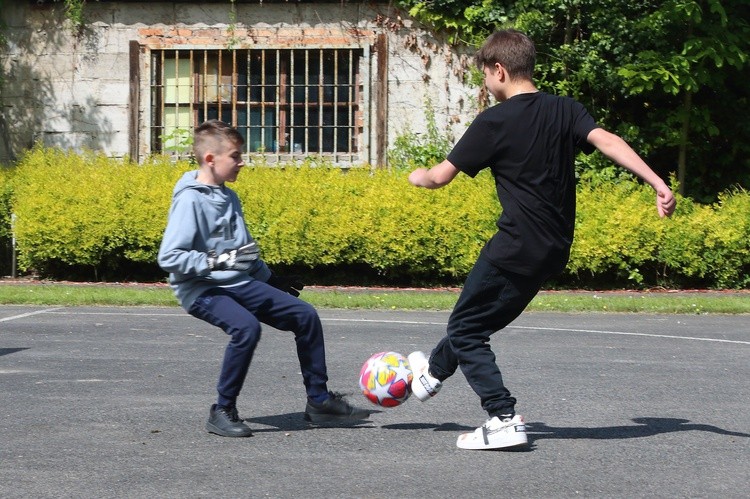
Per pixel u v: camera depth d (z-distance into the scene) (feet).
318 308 55.01
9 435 24.80
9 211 70.08
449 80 76.43
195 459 22.57
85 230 66.95
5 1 77.46
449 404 29.17
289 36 76.28
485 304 23.20
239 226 25.40
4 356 37.27
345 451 23.41
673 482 20.83
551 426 26.25
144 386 31.45
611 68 73.00
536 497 19.69
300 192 67.31
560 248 22.70
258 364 35.88
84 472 21.42
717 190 77.51
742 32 72.18
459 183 67.46
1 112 78.07
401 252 65.92
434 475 21.27
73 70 77.51
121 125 77.46
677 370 35.09
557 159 22.57
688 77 69.10
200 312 24.97
